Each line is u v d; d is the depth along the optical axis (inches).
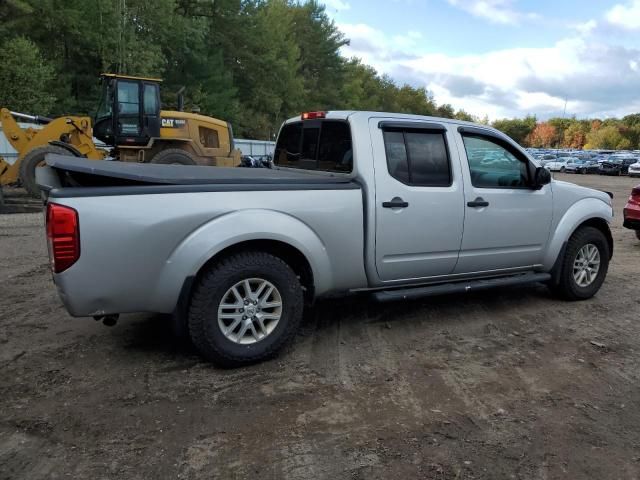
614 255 344.2
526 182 211.3
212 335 151.3
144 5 1402.6
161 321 191.9
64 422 125.2
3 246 315.6
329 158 186.9
